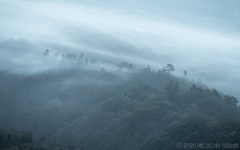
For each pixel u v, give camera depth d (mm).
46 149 74438
